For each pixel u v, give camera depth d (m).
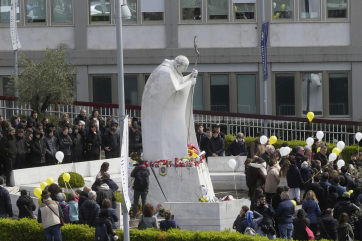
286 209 30.75
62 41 54.50
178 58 35.97
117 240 29.72
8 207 32.59
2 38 54.31
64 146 39.19
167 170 35.44
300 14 54.34
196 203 32.53
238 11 54.31
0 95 52.81
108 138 41.03
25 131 38.72
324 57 54.19
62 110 48.09
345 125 47.78
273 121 49.62
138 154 37.22
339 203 31.95
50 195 31.30
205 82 54.50
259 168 35.91
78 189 33.72
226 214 32.56
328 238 30.84
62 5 54.53
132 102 54.84
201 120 50.25
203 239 29.67
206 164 37.50
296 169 35.44
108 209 29.58
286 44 54.34
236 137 42.00
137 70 54.56
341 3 54.38
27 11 54.28
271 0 54.22
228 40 54.34
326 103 54.53
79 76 54.53
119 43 29.52
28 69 45.53
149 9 54.44
